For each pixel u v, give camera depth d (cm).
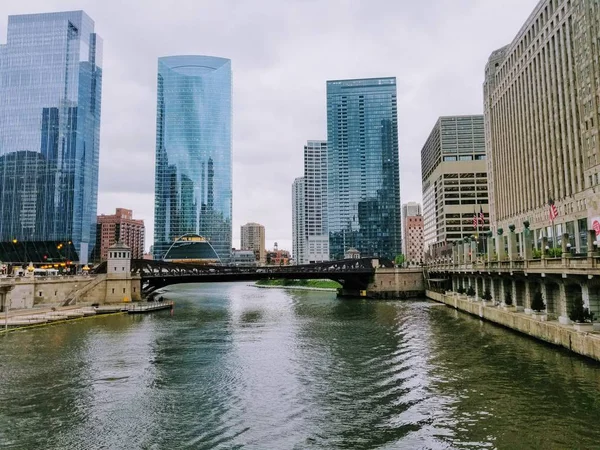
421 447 2942
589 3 10725
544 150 13450
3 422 3469
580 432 3052
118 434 3241
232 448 2995
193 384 4406
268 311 10950
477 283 10012
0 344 6366
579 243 11381
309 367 5009
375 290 14788
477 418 3366
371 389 4159
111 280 11075
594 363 4559
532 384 4053
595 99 10531
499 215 17512
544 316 6028
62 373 4831
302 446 3009
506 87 16612
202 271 12850
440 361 5066
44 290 9862
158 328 7962
